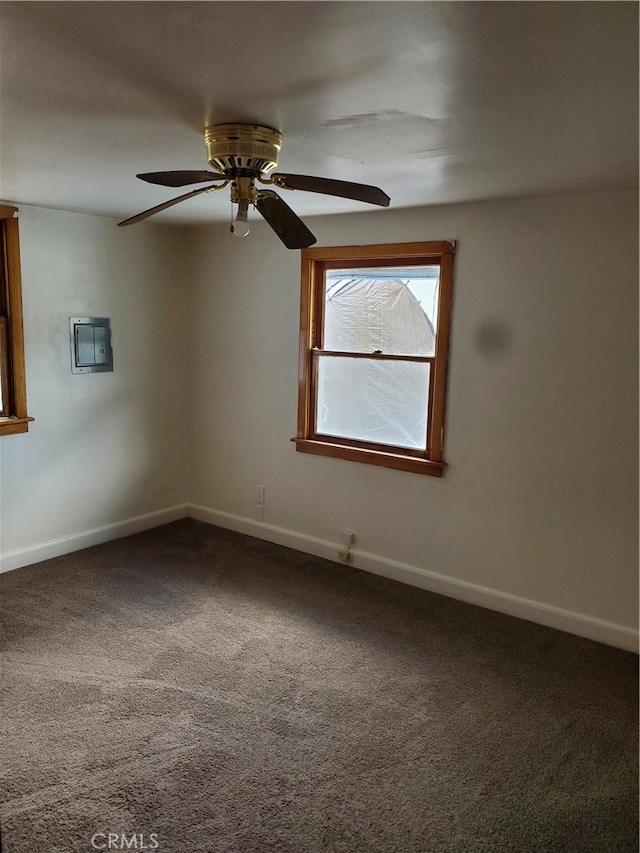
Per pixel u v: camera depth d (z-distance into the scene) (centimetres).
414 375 366
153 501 468
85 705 252
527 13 120
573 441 311
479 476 344
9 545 383
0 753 223
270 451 437
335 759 226
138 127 202
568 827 199
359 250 370
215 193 314
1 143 223
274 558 414
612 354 296
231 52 142
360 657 295
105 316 415
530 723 250
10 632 308
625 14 120
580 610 320
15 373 371
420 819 200
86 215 395
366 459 386
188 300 466
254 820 198
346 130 199
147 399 452
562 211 301
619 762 229
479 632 321
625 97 165
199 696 261
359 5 118
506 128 194
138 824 195
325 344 404
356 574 392
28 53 144
